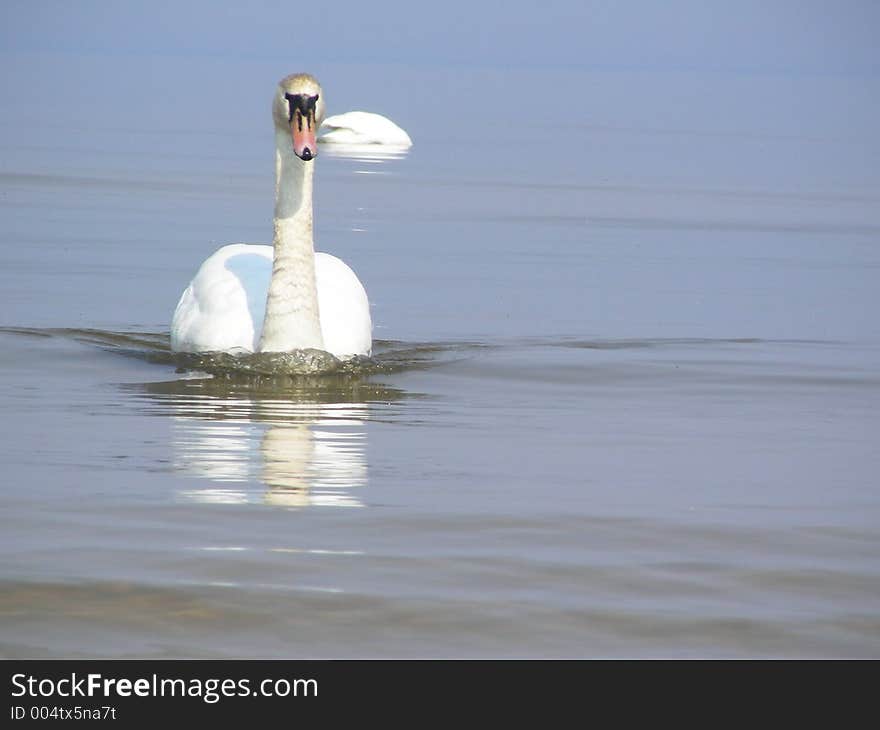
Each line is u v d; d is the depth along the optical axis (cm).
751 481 1312
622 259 2861
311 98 1658
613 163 5078
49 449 1358
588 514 1196
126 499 1198
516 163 4931
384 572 1045
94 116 6506
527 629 956
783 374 1836
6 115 6294
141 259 2653
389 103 9000
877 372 1856
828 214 3747
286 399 1617
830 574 1063
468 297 2370
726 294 2467
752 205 3906
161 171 4178
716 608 996
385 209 3550
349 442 1423
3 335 1939
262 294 1786
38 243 2788
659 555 1098
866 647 941
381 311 2233
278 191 1706
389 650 923
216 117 6812
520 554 1091
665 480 1309
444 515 1181
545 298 2384
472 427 1508
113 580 1013
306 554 1077
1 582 1004
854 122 8575
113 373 1730
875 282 2647
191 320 1805
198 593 996
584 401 1659
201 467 1305
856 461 1395
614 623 969
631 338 2069
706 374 1827
